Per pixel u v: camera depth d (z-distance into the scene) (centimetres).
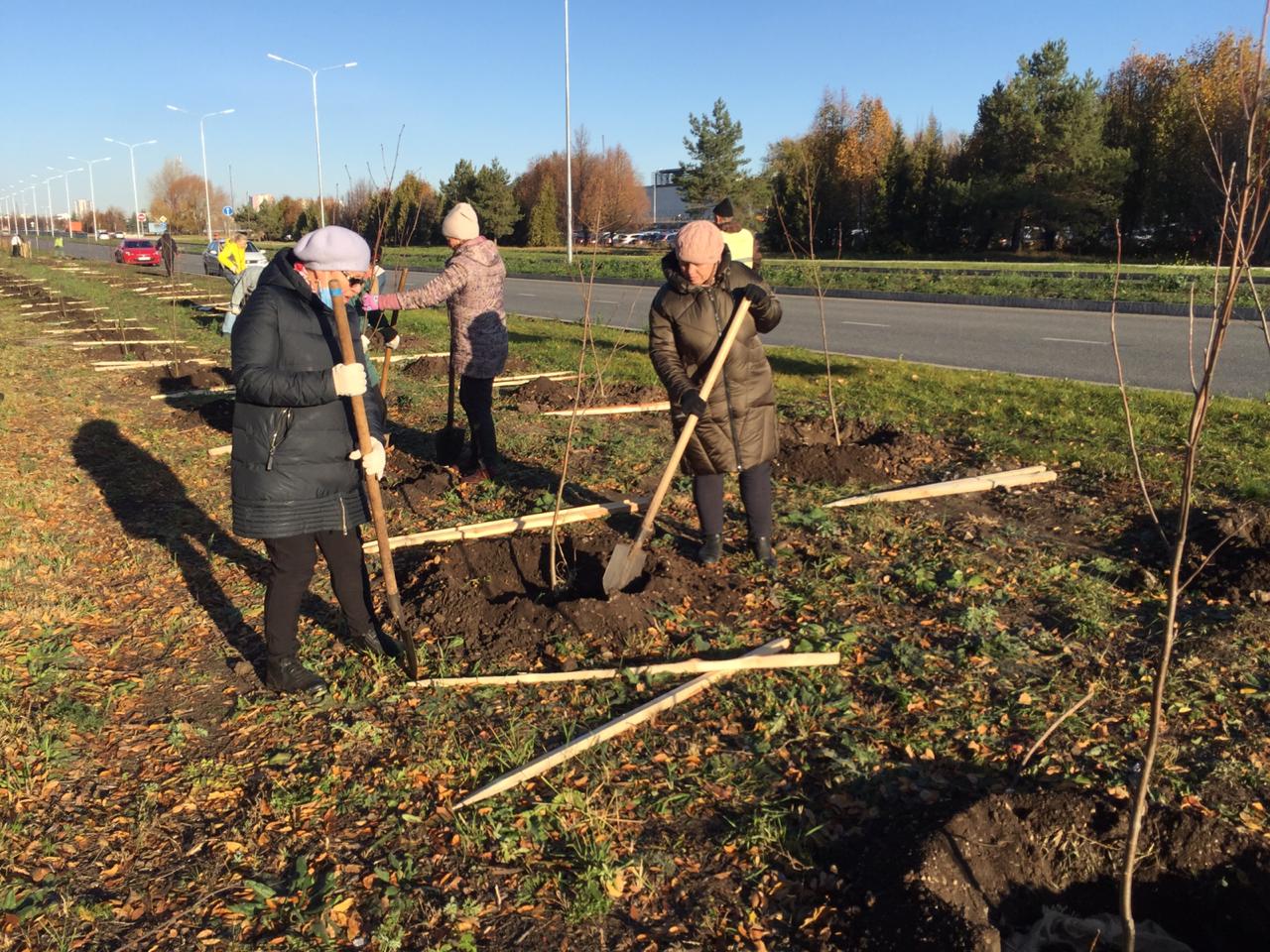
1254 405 851
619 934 264
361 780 333
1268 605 439
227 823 314
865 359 1230
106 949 262
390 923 265
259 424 361
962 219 4666
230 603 480
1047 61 4281
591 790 321
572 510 585
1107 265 3075
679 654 412
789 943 260
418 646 431
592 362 1217
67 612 466
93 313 1838
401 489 657
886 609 453
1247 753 332
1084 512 583
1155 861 285
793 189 3872
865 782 322
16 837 305
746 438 480
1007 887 279
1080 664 393
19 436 816
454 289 630
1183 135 3719
